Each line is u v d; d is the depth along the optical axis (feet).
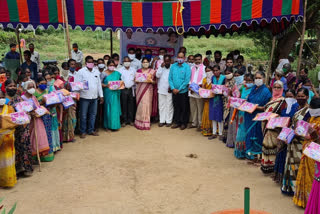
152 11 28.63
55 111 23.04
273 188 18.61
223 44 90.63
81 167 21.68
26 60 32.78
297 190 16.19
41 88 21.75
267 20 25.77
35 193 18.03
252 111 21.08
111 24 28.89
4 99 18.01
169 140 27.37
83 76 26.94
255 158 22.62
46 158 22.45
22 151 19.74
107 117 29.40
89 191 18.33
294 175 17.13
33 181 19.56
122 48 35.04
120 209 16.40
